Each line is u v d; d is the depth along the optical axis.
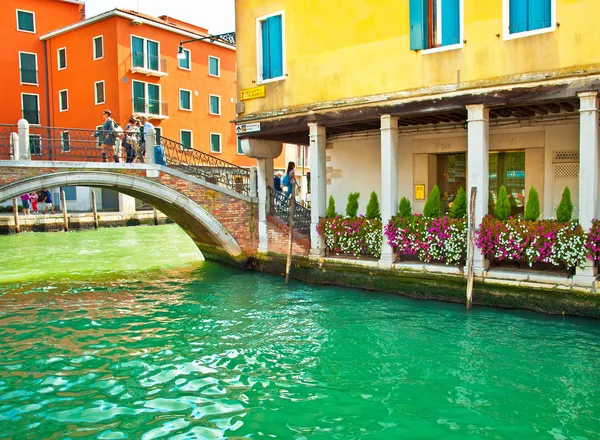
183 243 18.72
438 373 5.94
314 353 6.66
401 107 8.84
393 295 9.11
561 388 5.48
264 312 8.59
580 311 7.19
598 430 4.67
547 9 7.36
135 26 25.28
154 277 11.97
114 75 24.81
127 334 7.62
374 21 9.13
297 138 12.46
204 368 6.28
